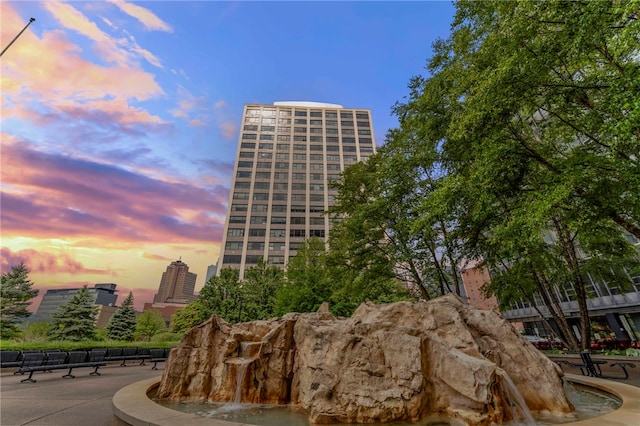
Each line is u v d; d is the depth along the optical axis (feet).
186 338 28.12
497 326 23.66
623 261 54.60
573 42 24.80
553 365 21.71
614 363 36.14
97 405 22.88
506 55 28.99
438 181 45.88
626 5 20.24
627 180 26.35
